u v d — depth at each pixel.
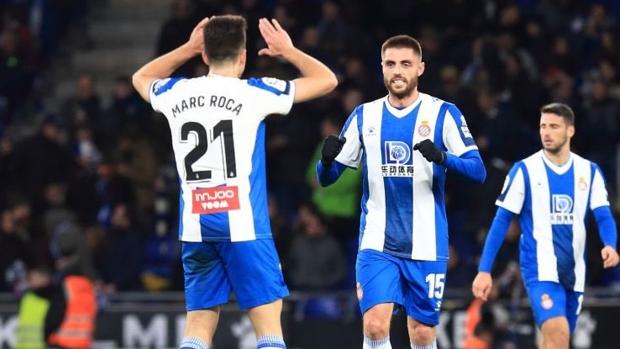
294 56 28.27
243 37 28.12
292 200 61.50
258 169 27.72
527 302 52.28
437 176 30.52
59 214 60.56
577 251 36.03
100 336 55.75
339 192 59.00
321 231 56.97
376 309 30.36
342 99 61.78
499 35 65.06
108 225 61.84
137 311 55.94
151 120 64.56
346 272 58.97
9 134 70.06
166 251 60.09
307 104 61.84
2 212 62.94
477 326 50.28
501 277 52.88
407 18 66.75
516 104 62.06
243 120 27.56
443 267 30.84
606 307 53.88
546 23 68.75
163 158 63.72
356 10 66.94
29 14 75.25
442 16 66.12
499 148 58.62
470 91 59.69
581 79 65.94
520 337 52.00
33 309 51.06
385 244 30.67
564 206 35.91
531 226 36.09
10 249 59.19
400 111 30.67
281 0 67.75
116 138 65.31
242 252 27.55
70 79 74.88
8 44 71.19
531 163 36.09
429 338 31.39
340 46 63.97
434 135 30.42
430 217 30.61
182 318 55.81
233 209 27.42
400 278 30.84
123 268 59.19
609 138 61.34
